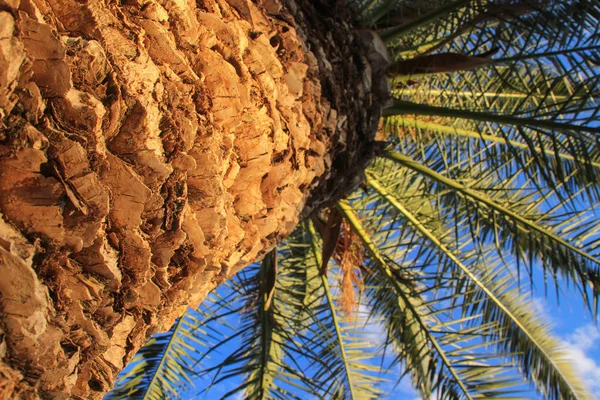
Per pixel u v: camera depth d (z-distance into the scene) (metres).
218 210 1.76
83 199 1.28
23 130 1.18
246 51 2.07
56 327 1.28
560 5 3.29
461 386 4.12
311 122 2.55
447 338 4.33
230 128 1.87
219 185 1.75
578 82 3.37
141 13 1.65
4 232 1.16
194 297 1.92
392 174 4.72
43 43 1.21
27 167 1.19
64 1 1.40
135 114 1.44
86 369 1.47
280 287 4.64
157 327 1.78
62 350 1.31
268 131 2.08
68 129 1.28
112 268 1.41
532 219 3.99
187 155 1.60
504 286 4.58
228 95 1.85
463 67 3.65
